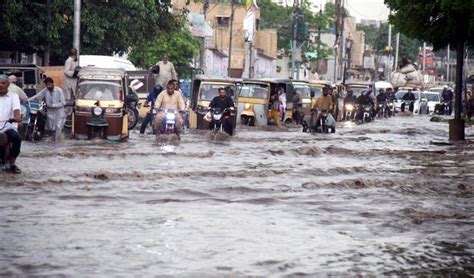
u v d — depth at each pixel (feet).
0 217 42.75
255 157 81.71
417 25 112.47
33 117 95.61
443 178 67.00
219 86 132.57
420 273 33.12
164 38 229.86
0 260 33.19
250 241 38.34
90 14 162.30
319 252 36.47
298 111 171.01
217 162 74.90
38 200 48.70
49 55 164.25
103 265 32.76
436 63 579.07
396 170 73.00
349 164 77.36
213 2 332.19
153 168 67.46
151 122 115.44
